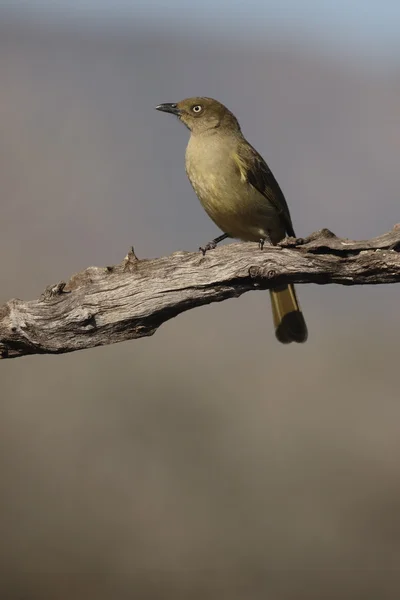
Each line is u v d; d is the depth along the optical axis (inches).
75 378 647.8
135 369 676.7
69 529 550.9
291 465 621.0
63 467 587.8
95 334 326.3
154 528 559.2
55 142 1214.3
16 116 1266.0
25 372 645.3
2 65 1448.1
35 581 527.5
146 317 325.1
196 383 689.0
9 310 325.1
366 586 543.2
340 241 312.8
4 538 542.9
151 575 531.5
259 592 529.3
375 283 316.5
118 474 588.4
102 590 525.3
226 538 559.5
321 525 577.6
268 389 720.3
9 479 575.5
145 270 324.8
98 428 619.2
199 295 323.6
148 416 643.5
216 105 412.5
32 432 605.0
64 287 326.6
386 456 639.8
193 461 613.3
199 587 533.6
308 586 542.3
